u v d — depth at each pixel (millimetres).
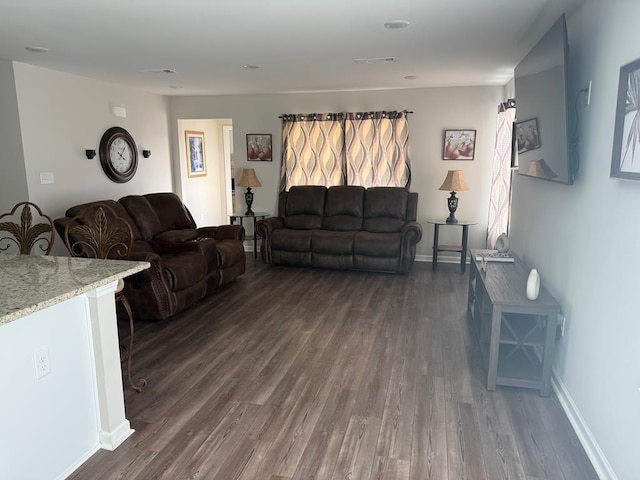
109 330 2295
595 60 2402
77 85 5129
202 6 2729
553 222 3072
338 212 6305
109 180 5707
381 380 3021
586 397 2359
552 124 2738
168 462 2211
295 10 2805
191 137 7512
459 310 4406
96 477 2113
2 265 2434
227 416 2604
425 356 3381
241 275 5699
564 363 2734
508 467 2176
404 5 2719
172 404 2729
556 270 2980
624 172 1898
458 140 6219
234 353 3445
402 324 4035
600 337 2211
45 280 2133
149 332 3865
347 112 6500
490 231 5988
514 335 2885
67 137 5023
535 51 3170
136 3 2670
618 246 2043
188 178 7457
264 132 6855
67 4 2689
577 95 2682
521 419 2578
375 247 5637
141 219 5035
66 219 4195
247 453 2275
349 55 4082
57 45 3707
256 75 5109
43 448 2014
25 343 1908
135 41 3564
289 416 2602
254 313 4332
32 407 1953
